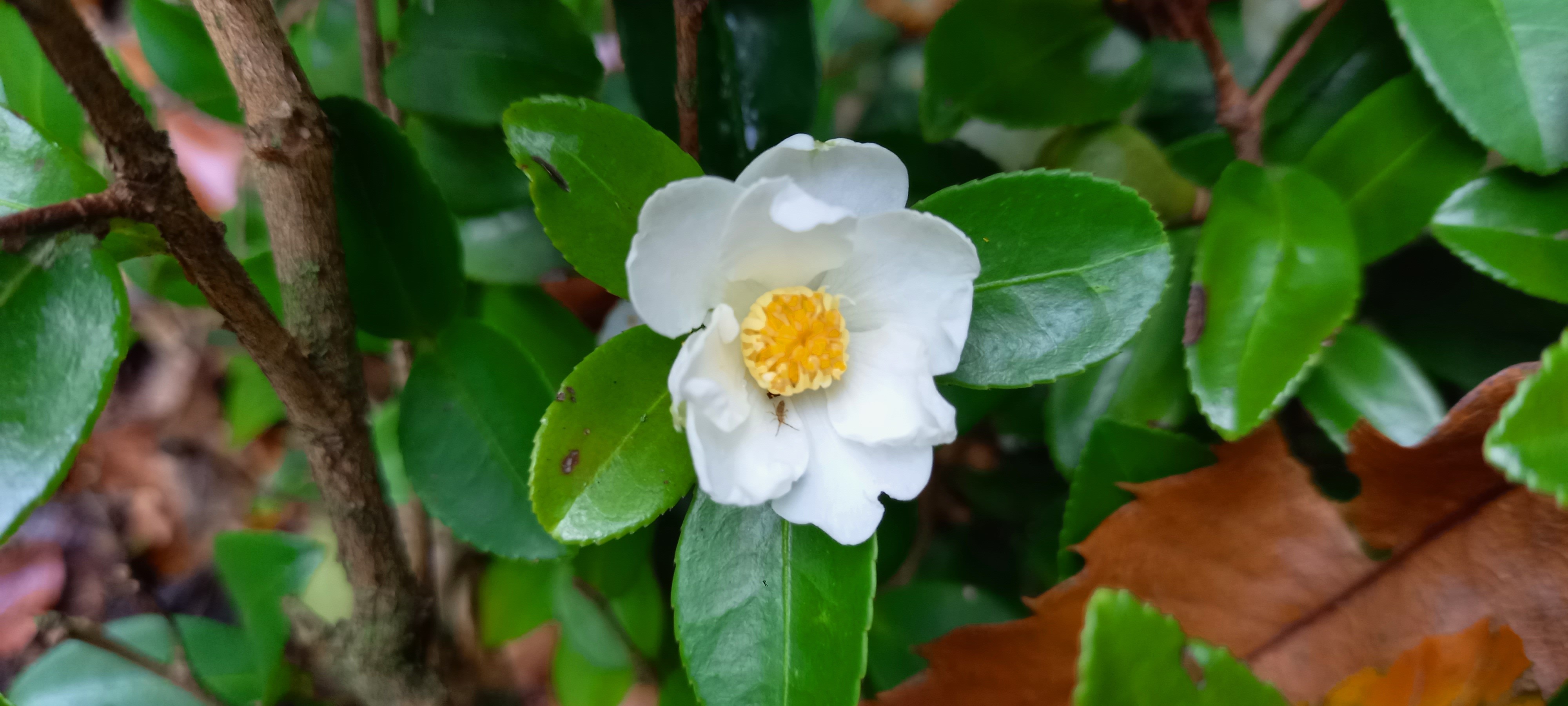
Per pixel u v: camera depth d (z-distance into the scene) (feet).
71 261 0.39
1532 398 0.42
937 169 0.75
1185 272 0.65
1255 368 0.54
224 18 0.45
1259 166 0.60
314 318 0.52
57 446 0.38
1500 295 0.63
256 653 0.68
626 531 0.44
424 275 0.60
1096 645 0.41
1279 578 0.55
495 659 0.88
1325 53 0.63
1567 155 0.53
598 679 0.79
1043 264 0.47
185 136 1.18
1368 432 0.52
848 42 1.00
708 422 0.43
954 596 0.73
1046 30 0.68
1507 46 0.53
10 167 0.43
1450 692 0.50
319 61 0.80
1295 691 0.54
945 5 0.98
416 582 0.65
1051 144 0.71
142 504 1.15
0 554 1.09
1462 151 0.58
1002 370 0.48
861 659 0.45
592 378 0.45
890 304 0.48
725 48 0.64
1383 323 0.66
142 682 0.71
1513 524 0.51
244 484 1.17
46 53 0.34
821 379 0.47
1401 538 0.54
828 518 0.47
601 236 0.46
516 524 0.57
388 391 0.99
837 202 0.45
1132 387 0.64
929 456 0.47
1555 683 0.50
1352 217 0.60
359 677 0.65
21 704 0.70
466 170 0.72
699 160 0.66
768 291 0.49
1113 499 0.60
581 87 0.68
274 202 0.50
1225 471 0.57
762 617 0.47
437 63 0.67
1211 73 0.70
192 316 1.19
